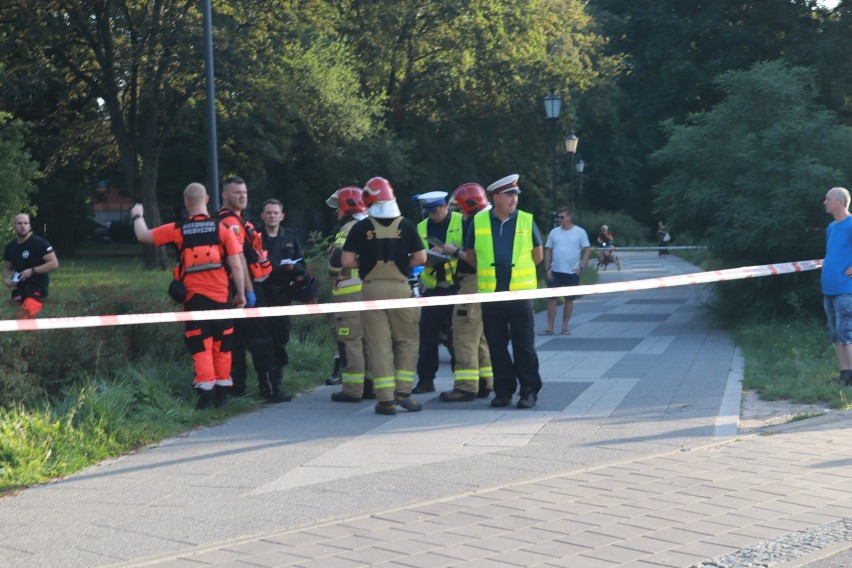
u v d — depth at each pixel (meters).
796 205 25.20
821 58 46.88
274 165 67.94
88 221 95.75
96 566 8.39
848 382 16.56
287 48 56.47
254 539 8.98
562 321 28.20
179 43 50.22
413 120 74.12
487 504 9.96
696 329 27.02
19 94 53.78
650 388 17.19
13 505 10.41
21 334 13.73
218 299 15.20
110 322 11.77
